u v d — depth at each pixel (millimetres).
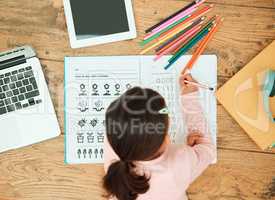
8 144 953
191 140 943
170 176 859
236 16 958
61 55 958
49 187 962
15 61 944
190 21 951
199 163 910
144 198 887
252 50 959
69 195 963
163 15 957
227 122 959
